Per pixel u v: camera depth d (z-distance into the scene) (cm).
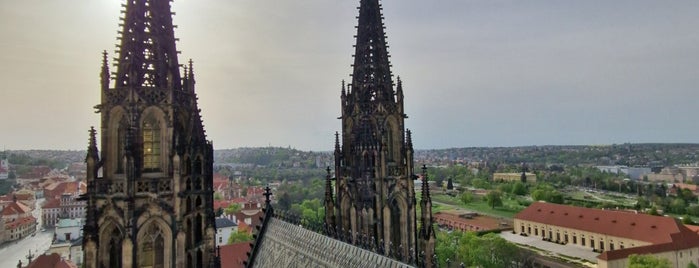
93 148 5947
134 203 5878
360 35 8506
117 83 6066
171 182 6075
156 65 6222
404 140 8344
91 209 5844
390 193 7919
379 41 8425
